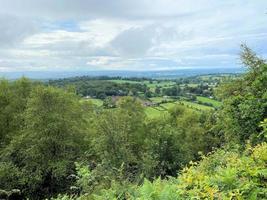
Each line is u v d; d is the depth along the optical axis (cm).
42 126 3575
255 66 1819
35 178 3350
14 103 4050
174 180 757
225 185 589
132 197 712
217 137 4984
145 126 4475
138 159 3625
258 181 593
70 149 3722
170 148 3684
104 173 1477
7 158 3556
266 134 880
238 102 1491
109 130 3316
